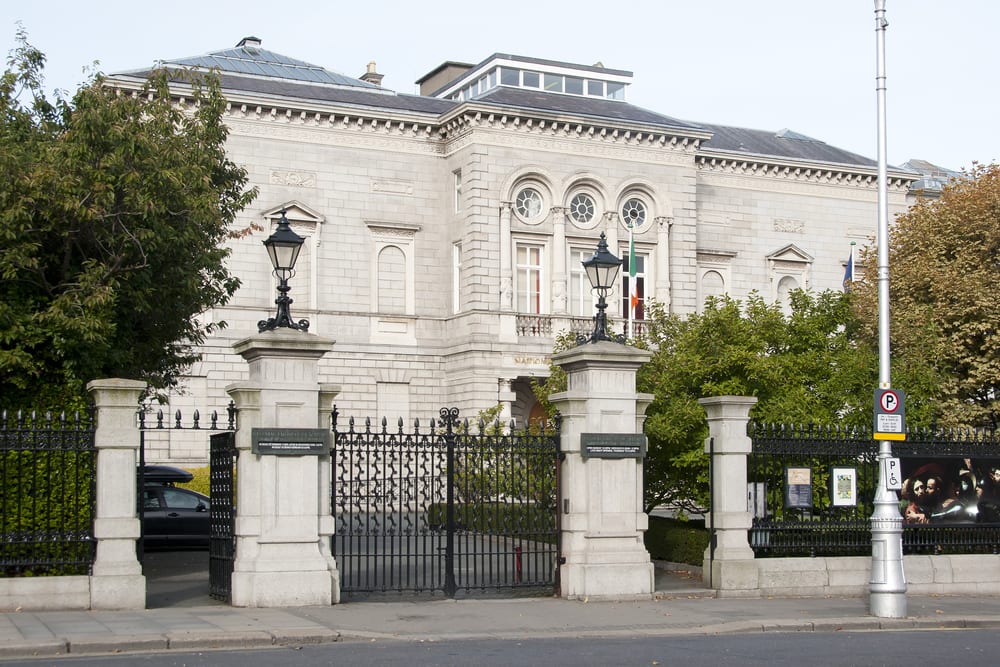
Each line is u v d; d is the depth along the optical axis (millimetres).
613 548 19812
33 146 23188
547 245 51500
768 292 58312
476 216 49750
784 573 20719
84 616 16750
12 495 17953
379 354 50250
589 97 57812
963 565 22234
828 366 26375
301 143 49594
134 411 17812
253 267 48281
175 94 45656
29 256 21797
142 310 23328
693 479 24953
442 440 20297
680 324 27812
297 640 15531
